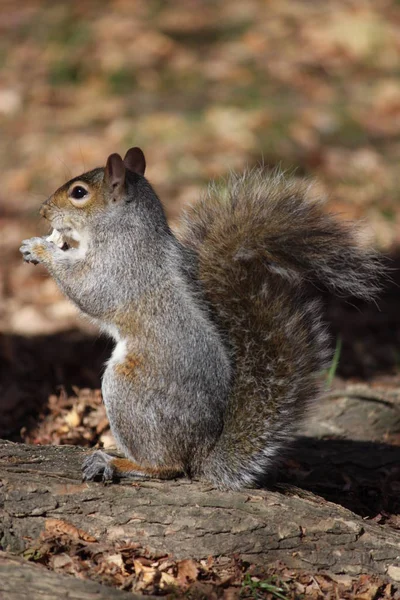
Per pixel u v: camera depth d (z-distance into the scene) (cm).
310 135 2098
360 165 1998
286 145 2044
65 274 860
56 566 712
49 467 773
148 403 775
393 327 1502
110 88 2366
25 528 731
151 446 778
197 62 2486
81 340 1403
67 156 2011
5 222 1816
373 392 1116
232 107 2236
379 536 776
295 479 944
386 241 1700
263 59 2517
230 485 782
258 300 808
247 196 839
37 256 878
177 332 786
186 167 1945
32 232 1784
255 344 800
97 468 761
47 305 1566
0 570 671
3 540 724
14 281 1648
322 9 2769
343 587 748
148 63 2470
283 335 803
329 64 2514
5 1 2888
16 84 2369
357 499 934
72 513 741
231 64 2472
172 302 803
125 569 727
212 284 813
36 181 1942
